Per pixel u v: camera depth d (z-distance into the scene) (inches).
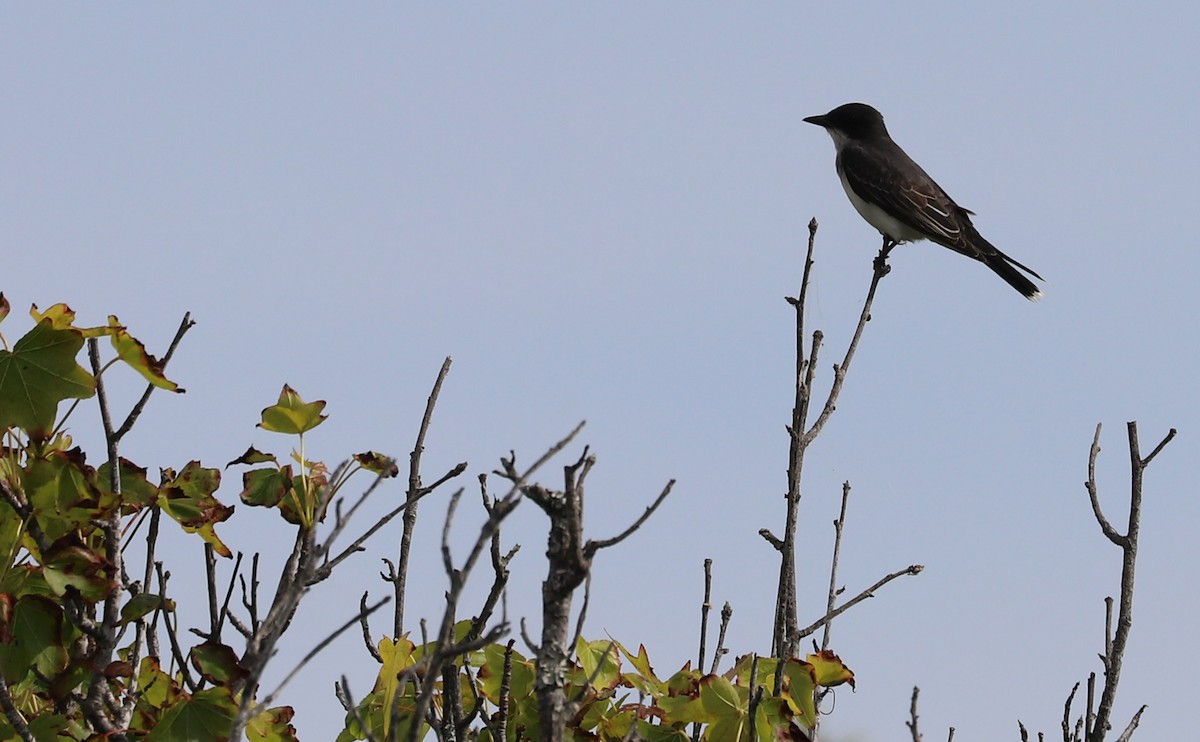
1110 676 345.4
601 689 334.0
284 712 314.0
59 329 309.4
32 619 302.2
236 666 306.0
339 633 232.4
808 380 388.5
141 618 316.2
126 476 329.7
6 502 310.7
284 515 332.2
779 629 355.3
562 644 243.6
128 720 313.1
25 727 290.7
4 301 311.3
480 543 212.7
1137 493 362.9
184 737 303.0
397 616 349.7
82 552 304.0
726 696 321.1
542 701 241.3
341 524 243.8
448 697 309.7
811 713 337.4
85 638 322.0
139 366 313.9
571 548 239.0
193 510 334.6
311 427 337.4
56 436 324.2
